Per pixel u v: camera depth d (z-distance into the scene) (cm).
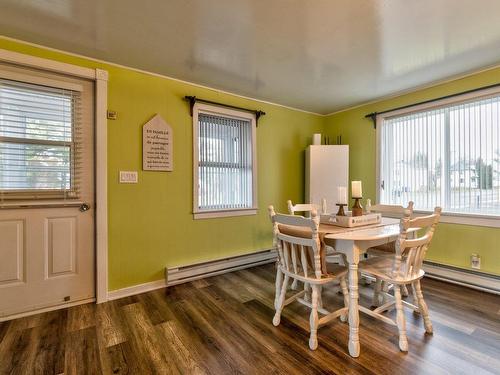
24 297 215
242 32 201
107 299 244
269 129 368
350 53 233
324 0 166
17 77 208
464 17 183
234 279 299
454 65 254
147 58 241
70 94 231
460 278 272
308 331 192
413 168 319
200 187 309
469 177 272
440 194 294
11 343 179
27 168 214
